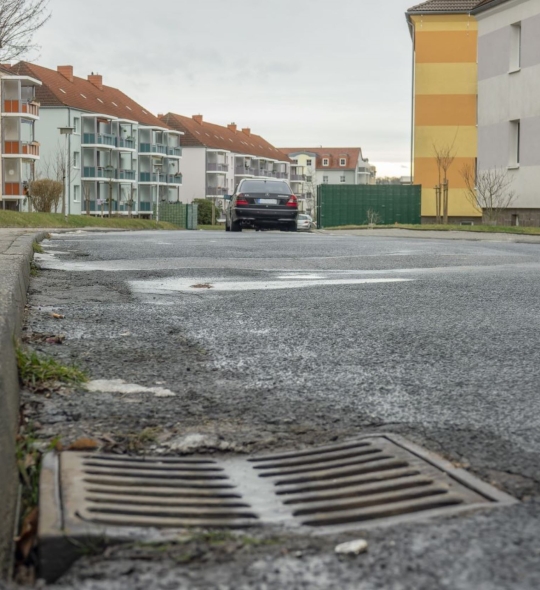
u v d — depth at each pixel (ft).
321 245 46.01
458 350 14.21
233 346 14.58
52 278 25.90
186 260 34.01
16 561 5.93
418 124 123.75
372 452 8.36
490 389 11.31
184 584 5.37
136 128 286.05
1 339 9.43
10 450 7.39
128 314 18.19
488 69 90.38
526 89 84.28
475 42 121.29
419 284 24.89
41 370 11.41
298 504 6.91
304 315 18.33
